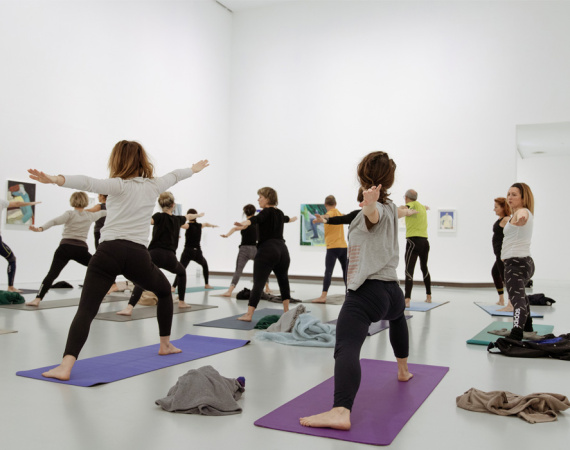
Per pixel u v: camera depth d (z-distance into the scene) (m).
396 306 2.66
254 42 14.05
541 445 2.14
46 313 5.72
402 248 11.97
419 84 12.22
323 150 13.07
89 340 4.27
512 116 11.47
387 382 3.12
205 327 5.08
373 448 2.10
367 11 12.81
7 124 8.60
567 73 11.16
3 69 8.54
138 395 2.77
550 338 4.38
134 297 5.73
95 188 3.08
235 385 2.78
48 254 9.34
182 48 12.59
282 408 2.57
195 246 8.69
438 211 11.81
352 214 2.80
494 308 7.04
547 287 11.57
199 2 13.10
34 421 2.35
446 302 7.95
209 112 13.45
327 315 6.24
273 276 12.69
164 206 5.79
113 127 10.67
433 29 12.17
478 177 11.62
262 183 13.71
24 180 8.87
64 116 9.62
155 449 2.05
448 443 2.16
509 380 3.25
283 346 4.22
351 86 12.88
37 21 9.10
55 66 9.44
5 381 2.99
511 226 4.47
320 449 2.07
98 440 2.13
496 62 11.64
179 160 12.47
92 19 10.20
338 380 2.36
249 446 2.09
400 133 12.30
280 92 13.64
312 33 13.38
